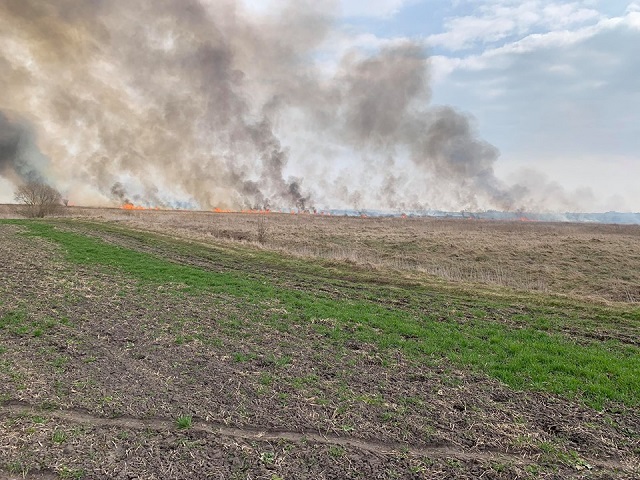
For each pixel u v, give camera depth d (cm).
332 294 1781
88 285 1695
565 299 1759
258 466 582
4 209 6812
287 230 4600
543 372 945
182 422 679
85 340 1066
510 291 1952
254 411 736
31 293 1512
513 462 617
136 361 947
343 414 736
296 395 803
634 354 1088
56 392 775
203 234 3925
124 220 5088
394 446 648
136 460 584
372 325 1317
